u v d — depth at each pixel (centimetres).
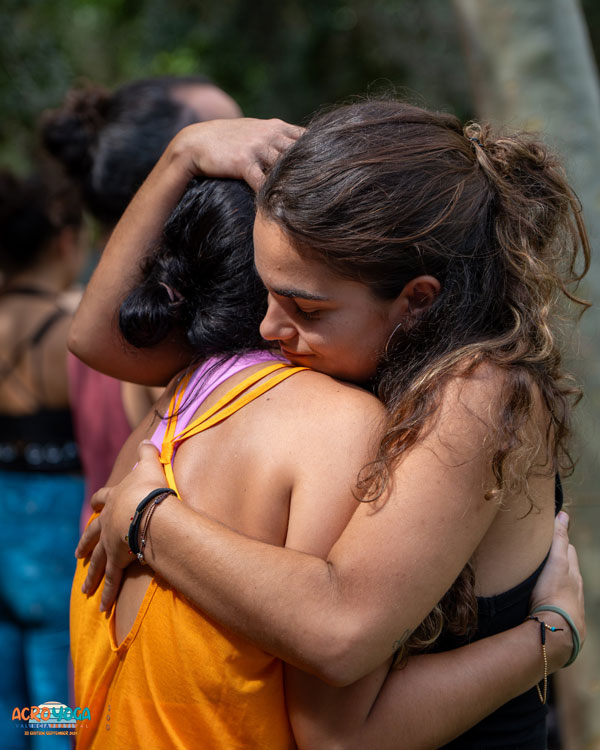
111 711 130
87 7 754
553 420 130
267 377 131
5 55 636
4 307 266
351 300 122
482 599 133
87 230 289
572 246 149
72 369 243
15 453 262
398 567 114
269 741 123
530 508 128
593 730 225
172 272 145
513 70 228
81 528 246
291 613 113
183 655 123
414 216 119
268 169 139
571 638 135
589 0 652
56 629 261
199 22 745
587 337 213
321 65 748
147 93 230
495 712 137
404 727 123
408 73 741
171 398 144
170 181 150
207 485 128
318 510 120
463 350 121
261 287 139
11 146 644
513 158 133
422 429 118
